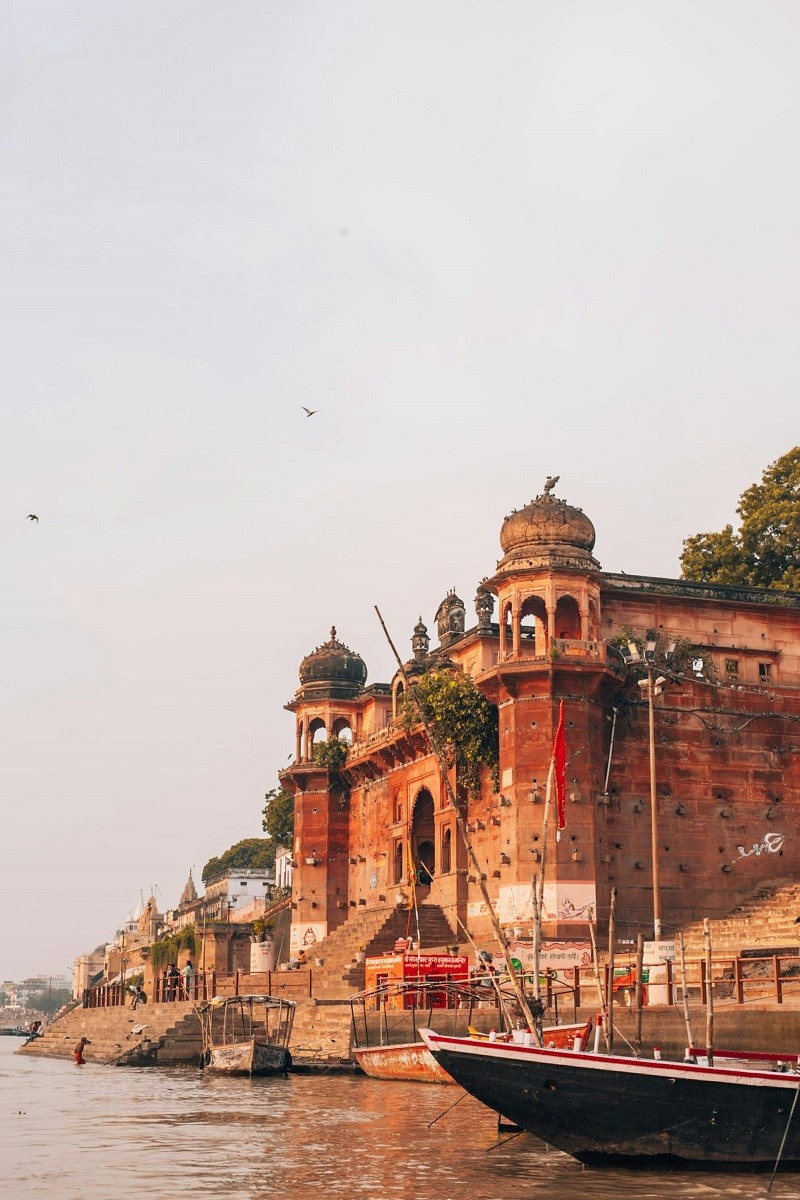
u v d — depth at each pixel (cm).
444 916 4788
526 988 3456
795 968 3155
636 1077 1952
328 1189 1891
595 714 4150
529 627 4653
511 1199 1786
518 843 4034
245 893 9969
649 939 4047
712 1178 1922
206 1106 3053
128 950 11562
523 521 4244
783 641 4519
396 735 5128
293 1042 4256
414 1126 2561
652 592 4397
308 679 5997
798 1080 1950
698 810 4262
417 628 5422
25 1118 2922
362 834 5641
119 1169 2109
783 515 5650
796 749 4422
